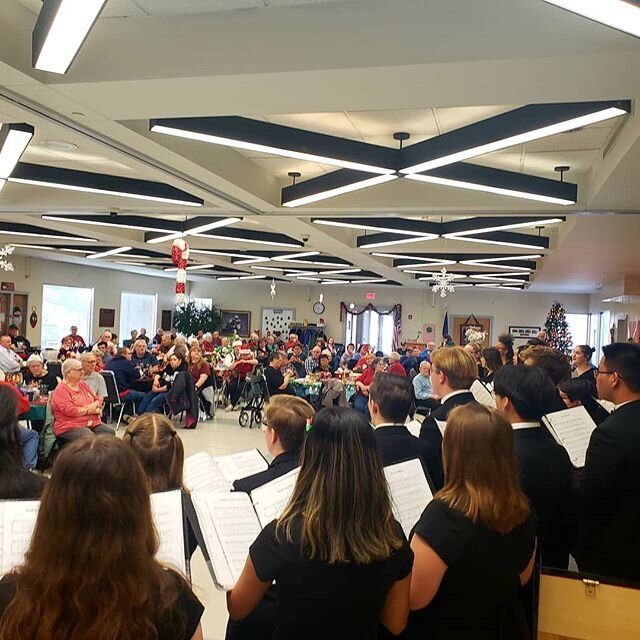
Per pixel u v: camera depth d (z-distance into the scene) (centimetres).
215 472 246
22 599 99
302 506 142
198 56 322
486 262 1157
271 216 750
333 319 2072
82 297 1653
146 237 1113
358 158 474
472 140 423
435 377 284
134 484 107
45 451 593
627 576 209
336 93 336
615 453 207
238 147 441
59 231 1062
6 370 796
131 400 905
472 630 152
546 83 312
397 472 199
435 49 295
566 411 263
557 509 203
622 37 273
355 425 144
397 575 142
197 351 964
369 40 302
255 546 143
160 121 409
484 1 290
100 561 99
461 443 158
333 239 948
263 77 318
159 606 105
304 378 1054
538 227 918
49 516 102
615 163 455
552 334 1634
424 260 1138
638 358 225
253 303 2083
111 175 655
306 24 310
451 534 151
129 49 331
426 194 649
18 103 366
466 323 1989
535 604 173
